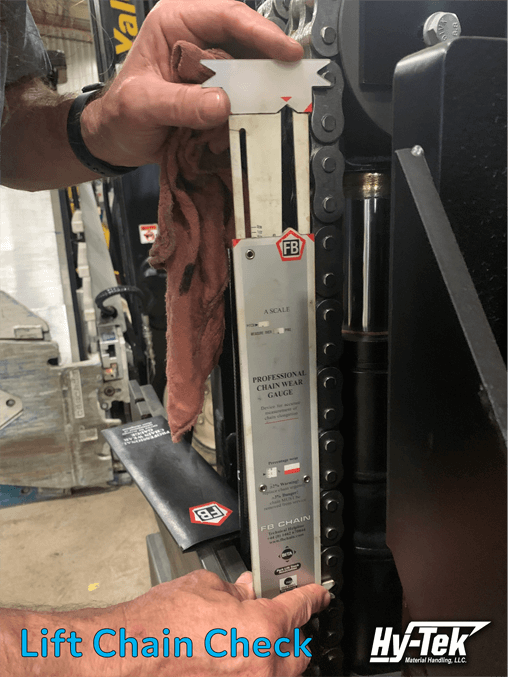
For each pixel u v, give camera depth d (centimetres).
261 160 54
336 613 71
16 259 169
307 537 65
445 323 40
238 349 59
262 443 60
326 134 57
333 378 63
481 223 43
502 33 62
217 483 88
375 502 74
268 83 53
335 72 56
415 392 45
